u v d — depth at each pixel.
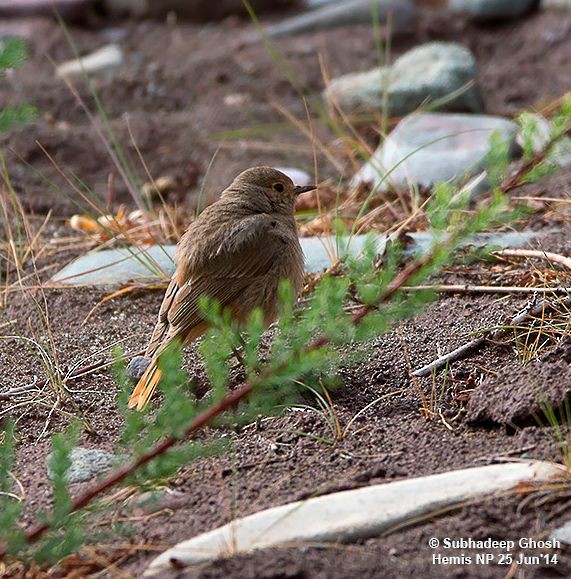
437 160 15.53
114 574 7.62
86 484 8.79
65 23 24.62
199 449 7.84
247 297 10.90
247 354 7.58
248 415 7.81
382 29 23.33
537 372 9.41
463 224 8.02
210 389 10.54
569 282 11.55
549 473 8.19
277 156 18.02
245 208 11.45
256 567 7.27
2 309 12.75
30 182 17.23
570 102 8.09
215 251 10.90
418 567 7.36
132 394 10.03
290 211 11.85
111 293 12.85
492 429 9.24
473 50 22.73
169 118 19.69
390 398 9.97
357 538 7.71
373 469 8.55
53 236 15.06
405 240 12.77
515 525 7.78
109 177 16.88
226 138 18.80
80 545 7.45
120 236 14.42
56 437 7.40
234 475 8.72
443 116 17.22
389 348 10.82
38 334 12.05
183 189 17.08
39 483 8.89
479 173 15.27
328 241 12.86
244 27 24.61
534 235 13.12
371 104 18.78
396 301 8.02
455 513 7.91
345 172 17.06
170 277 12.93
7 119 8.38
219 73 21.69
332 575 7.20
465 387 10.00
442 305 11.61
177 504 8.38
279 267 11.08
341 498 8.07
